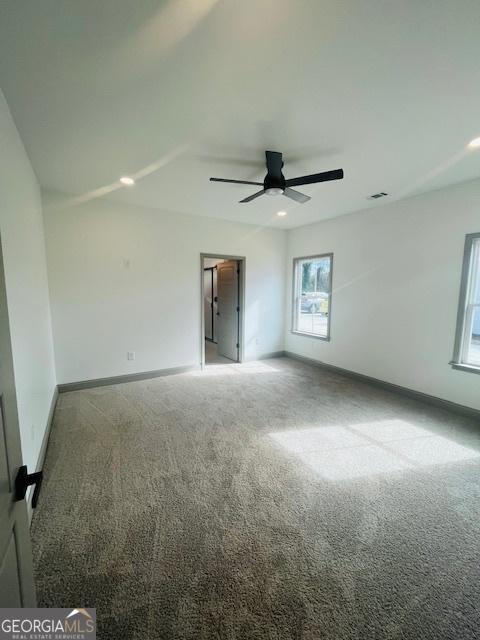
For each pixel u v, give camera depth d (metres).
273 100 1.88
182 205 4.26
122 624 1.23
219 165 2.84
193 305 4.93
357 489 2.09
